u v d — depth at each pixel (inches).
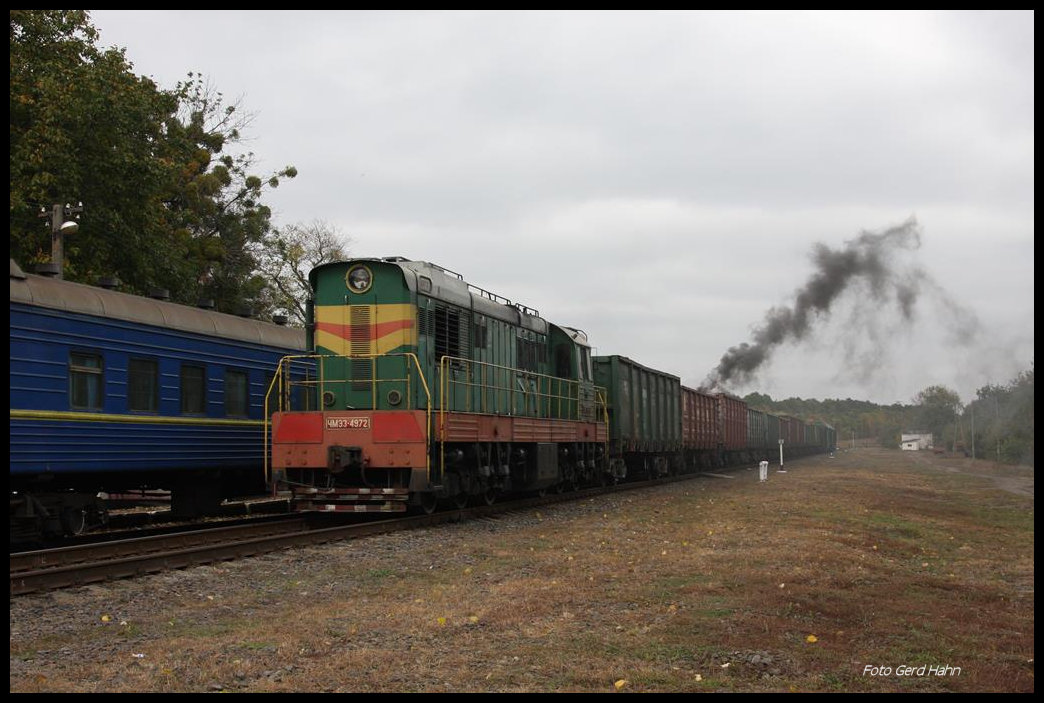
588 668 260.4
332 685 243.8
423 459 603.5
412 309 645.3
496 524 660.7
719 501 894.4
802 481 1302.9
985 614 351.9
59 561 447.2
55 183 893.8
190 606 360.5
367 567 453.4
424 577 426.9
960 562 510.6
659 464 1392.7
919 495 1112.2
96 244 940.0
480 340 757.9
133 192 975.0
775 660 270.5
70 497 584.4
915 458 3157.0
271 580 418.9
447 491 670.5
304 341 832.3
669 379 1425.9
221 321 725.3
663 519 708.0
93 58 1016.2
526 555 498.0
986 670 266.8
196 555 453.7
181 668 261.1
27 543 577.9
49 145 885.8
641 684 243.8
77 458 562.6
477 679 249.4
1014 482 1546.5
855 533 610.2
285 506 892.0
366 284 651.5
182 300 1109.1
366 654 274.5
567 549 524.7
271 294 1707.7
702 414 1684.3
